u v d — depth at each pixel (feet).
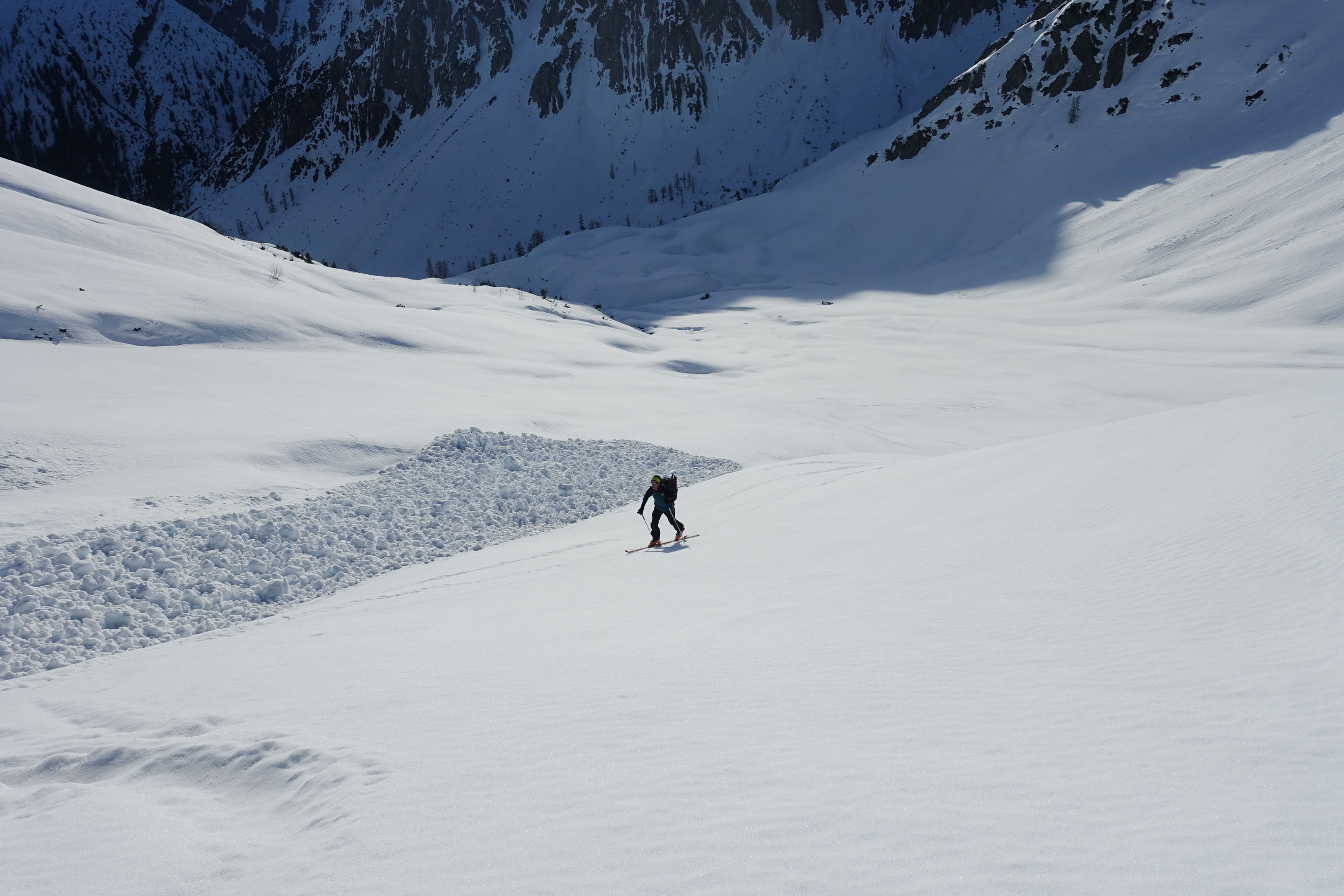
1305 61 406.00
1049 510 32.19
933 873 7.77
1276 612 16.52
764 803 9.68
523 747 12.48
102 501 48.52
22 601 36.73
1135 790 9.30
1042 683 13.92
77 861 10.48
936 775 10.20
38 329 84.79
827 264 463.42
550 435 82.23
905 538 33.81
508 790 10.82
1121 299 254.88
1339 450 27.68
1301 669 13.00
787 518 47.09
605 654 18.76
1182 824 8.38
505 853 8.95
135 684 22.48
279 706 16.78
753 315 311.47
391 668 19.47
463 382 105.50
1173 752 10.38
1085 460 39.63
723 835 8.88
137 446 59.47
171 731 16.28
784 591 26.02
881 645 17.46
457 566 45.78
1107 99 475.31
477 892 8.14
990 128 512.63
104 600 38.27
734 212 568.41
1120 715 11.96
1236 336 182.09
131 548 43.27
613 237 551.18
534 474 68.28
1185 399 131.54
